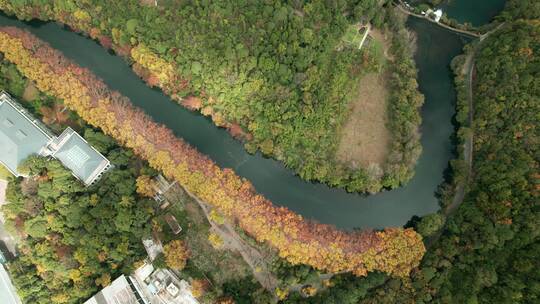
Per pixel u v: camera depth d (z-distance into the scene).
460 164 125.62
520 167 115.31
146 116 130.00
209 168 124.38
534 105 118.12
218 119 129.38
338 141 128.50
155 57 127.81
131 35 129.75
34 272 124.00
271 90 124.94
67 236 122.88
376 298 117.19
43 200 125.62
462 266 117.06
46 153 127.88
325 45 127.00
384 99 131.00
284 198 130.25
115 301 119.81
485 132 123.94
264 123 125.62
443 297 115.00
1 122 126.56
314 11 129.25
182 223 127.88
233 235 126.94
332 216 129.75
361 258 118.88
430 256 120.38
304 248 118.56
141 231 122.69
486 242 114.62
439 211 129.25
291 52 124.56
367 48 130.12
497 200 116.81
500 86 122.31
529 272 109.31
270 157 130.75
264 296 120.19
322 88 125.06
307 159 125.31
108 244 121.69
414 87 127.38
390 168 123.94
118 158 126.38
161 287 121.88
